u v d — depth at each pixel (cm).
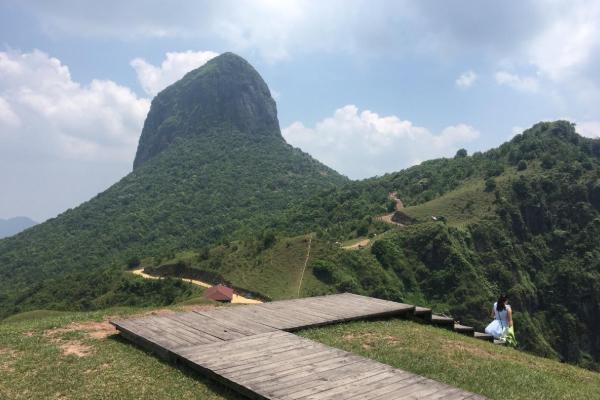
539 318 9119
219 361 895
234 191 17812
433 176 14150
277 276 8312
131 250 13000
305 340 1042
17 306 8381
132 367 934
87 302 8131
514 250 9800
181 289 8125
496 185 11175
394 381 801
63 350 1047
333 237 10356
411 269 8844
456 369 970
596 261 9700
